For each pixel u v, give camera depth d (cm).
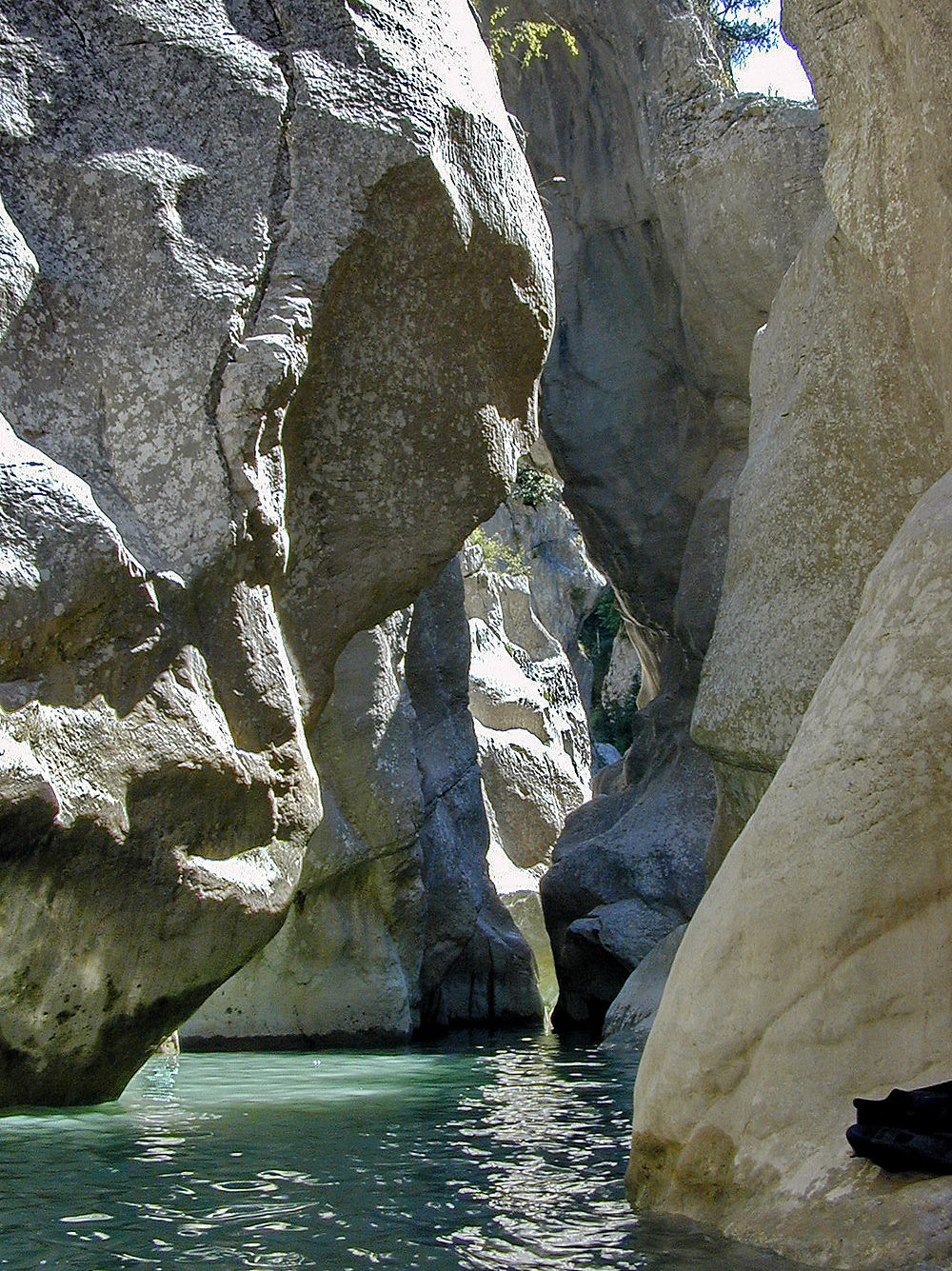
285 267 593
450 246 643
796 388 701
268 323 580
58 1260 329
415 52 649
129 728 527
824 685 382
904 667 349
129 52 591
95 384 558
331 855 1008
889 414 633
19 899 508
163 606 540
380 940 1048
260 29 620
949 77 474
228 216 588
